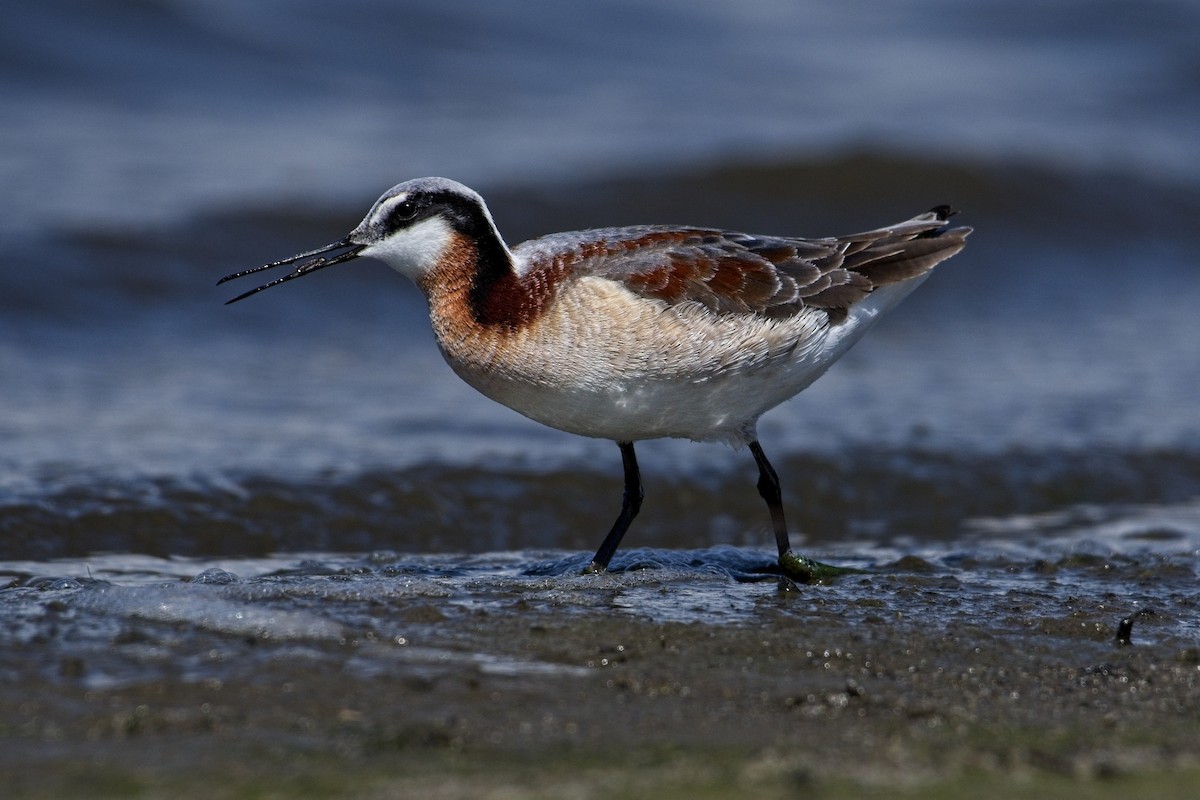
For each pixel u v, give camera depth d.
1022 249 23.97
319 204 21.78
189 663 8.32
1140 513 14.50
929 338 20.22
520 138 26.44
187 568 11.78
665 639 9.13
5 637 8.70
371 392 17.06
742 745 7.25
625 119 28.11
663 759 7.01
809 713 7.80
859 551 12.95
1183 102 32.97
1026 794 6.50
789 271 11.13
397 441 15.20
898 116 29.67
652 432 11.21
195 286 19.67
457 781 6.64
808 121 28.67
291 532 12.95
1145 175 26.55
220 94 27.03
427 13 31.12
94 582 10.55
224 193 22.06
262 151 24.52
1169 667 8.84
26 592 10.00
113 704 7.64
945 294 22.11
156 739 7.15
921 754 7.12
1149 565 11.87
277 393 16.80
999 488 14.92
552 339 10.61
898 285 11.79
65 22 27.19
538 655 8.73
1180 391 17.94
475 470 14.32
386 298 20.31
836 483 14.78
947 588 10.91
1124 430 16.41
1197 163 28.16
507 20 32.34
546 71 30.80
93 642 8.67
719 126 28.00
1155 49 36.34
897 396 17.56
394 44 30.28
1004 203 25.09
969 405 17.25
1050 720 7.80
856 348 19.66
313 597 9.81
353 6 30.73
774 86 31.47
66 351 17.62
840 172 25.27
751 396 11.19
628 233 11.21
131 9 27.80
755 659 8.80
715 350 10.73
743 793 6.50
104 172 22.72
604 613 9.69
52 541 12.18
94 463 13.77
